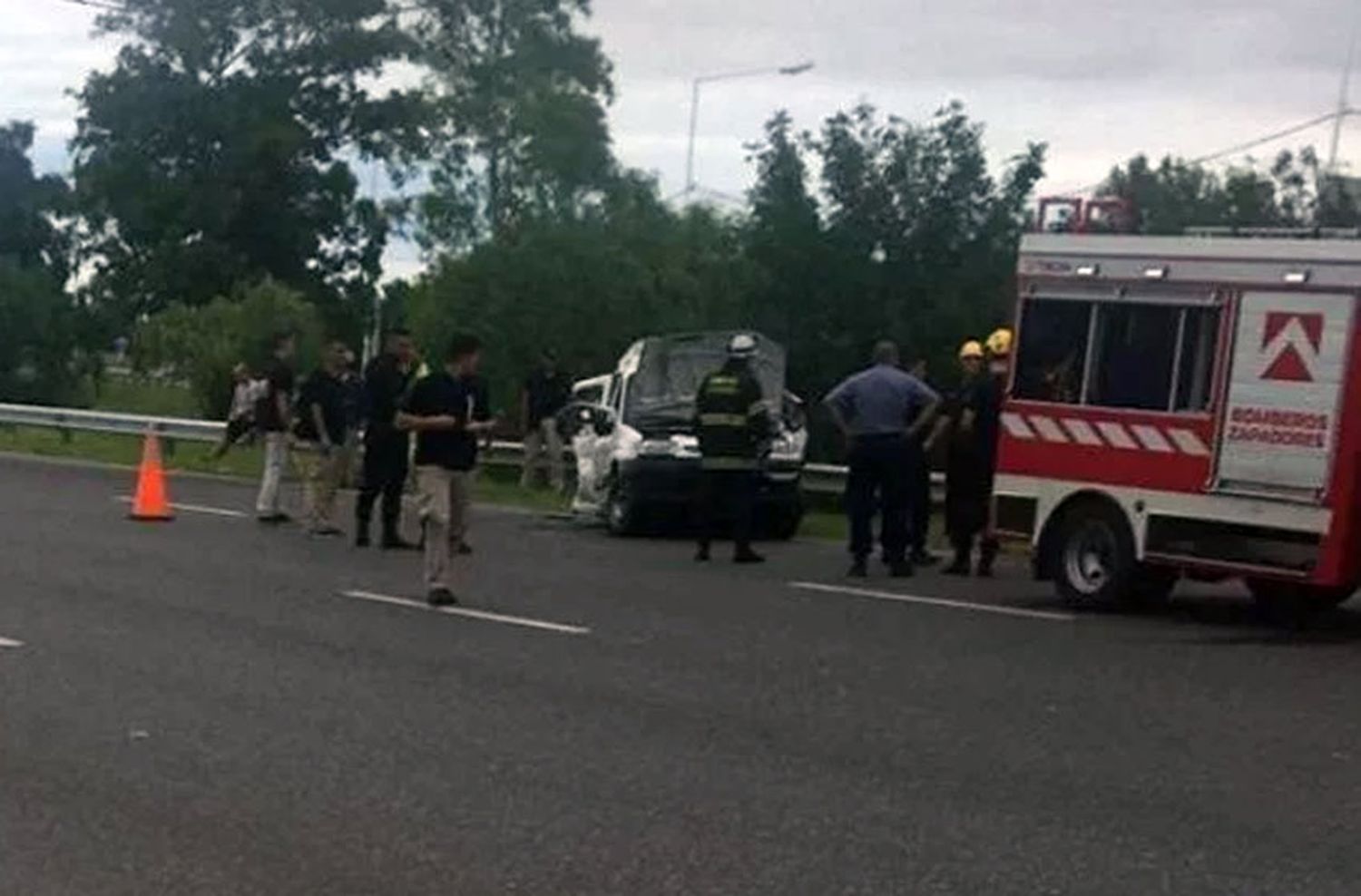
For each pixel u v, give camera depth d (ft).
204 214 191.21
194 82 194.39
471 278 121.80
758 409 62.28
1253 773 31.09
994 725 34.71
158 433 109.70
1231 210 121.90
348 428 67.72
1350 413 46.09
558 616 48.03
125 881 23.97
